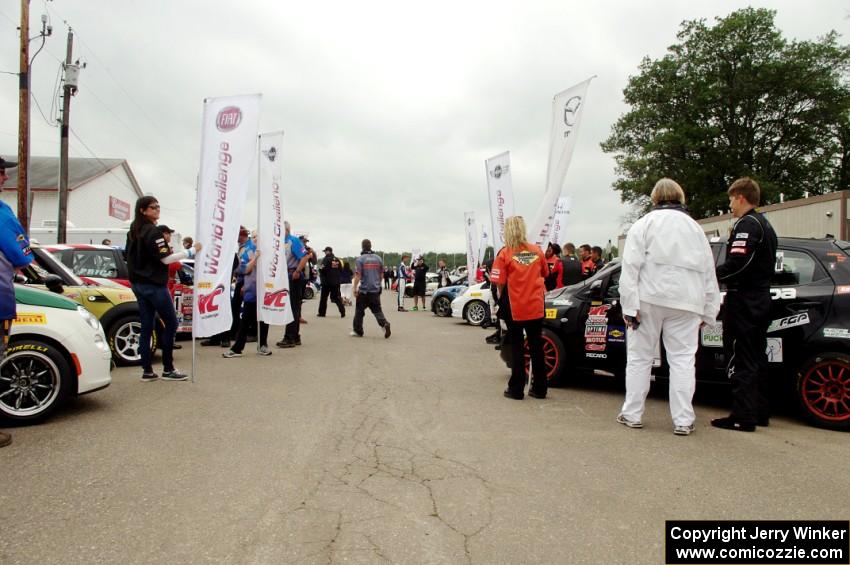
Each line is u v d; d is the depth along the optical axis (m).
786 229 19.53
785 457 4.29
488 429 5.00
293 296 10.15
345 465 4.02
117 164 41.28
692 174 38.78
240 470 3.89
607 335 6.57
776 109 39.50
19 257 4.38
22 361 5.02
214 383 6.84
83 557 2.70
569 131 8.34
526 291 6.10
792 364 5.38
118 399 5.96
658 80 41.84
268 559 2.70
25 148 17.05
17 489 3.54
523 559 2.73
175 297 10.38
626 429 5.05
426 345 10.68
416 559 2.72
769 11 39.31
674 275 4.84
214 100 7.47
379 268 11.74
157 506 3.29
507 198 11.46
